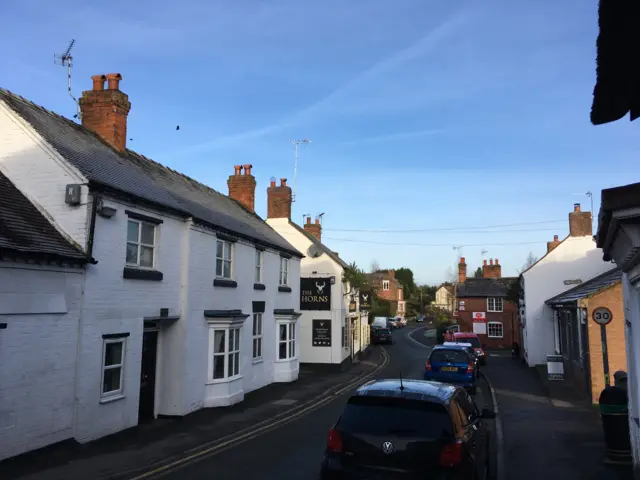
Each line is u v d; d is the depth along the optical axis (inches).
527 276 1157.1
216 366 606.9
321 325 1141.7
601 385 619.2
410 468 235.5
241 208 951.0
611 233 223.1
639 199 167.9
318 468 357.4
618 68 162.6
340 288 1149.1
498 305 1819.6
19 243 350.9
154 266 512.4
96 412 417.4
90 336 413.7
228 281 658.2
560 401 661.3
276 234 953.5
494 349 1765.5
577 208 1156.5
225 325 609.6
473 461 248.4
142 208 488.7
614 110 182.9
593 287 725.3
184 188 724.0
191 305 560.4
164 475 343.0
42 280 370.3
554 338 1090.7
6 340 340.5
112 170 506.0
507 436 469.4
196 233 578.2
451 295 3257.9
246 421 538.3
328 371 1085.8
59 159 423.2
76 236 413.7
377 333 1876.2
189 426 505.0
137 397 472.1
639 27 146.9
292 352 894.4
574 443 438.0
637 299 275.0
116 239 449.7
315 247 1154.7
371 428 247.8
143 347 530.6
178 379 537.3
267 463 372.8
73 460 364.2
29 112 500.7
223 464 370.6
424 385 283.4
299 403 671.1
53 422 374.3
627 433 368.8
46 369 370.0
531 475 347.9
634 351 293.4
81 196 416.2
